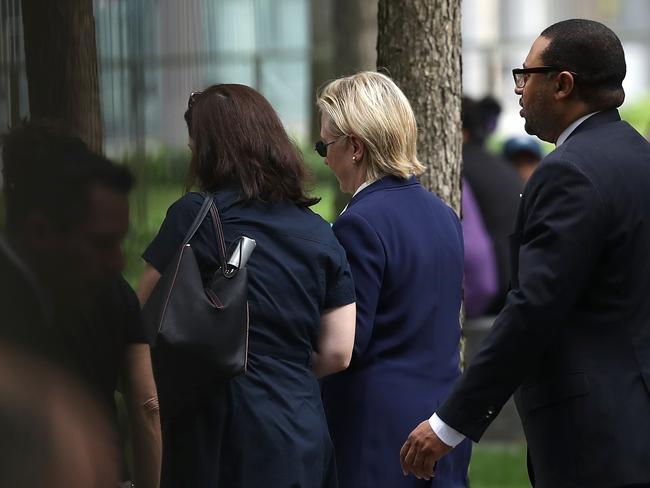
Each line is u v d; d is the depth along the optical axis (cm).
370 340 1095
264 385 947
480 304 2175
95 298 796
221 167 967
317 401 985
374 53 4391
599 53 998
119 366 858
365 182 1122
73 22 952
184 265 908
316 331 988
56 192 773
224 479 931
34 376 420
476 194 2308
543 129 1029
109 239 821
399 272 1086
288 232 969
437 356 1112
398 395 1088
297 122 5078
